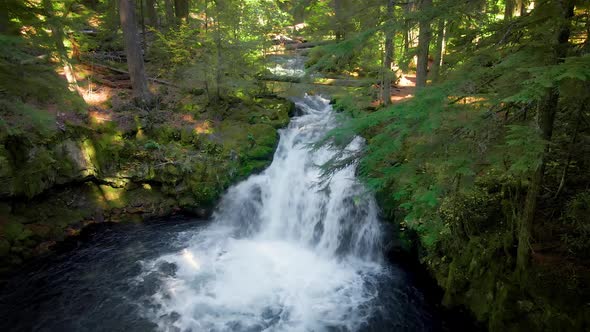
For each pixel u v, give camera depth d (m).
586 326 5.00
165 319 6.94
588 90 3.64
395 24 4.66
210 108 13.22
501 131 4.58
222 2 12.01
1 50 5.85
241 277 8.35
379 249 9.30
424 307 7.40
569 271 5.60
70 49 13.12
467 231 7.07
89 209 10.25
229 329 6.76
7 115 8.76
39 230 9.05
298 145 12.29
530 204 5.61
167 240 9.79
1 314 6.96
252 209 11.09
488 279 6.43
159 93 13.59
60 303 7.30
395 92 14.60
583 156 5.70
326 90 15.57
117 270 8.39
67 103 10.48
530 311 5.61
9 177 8.52
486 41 4.78
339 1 16.00
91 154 10.35
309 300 7.62
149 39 18.34
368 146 5.26
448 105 4.37
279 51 17.55
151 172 11.02
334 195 10.18
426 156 4.84
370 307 7.43
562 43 3.85
